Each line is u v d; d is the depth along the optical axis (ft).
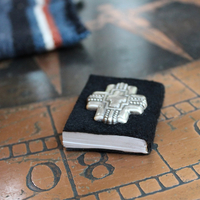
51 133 0.87
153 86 0.90
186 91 0.97
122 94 0.86
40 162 0.80
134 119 0.80
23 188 0.75
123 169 0.77
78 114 0.83
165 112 0.90
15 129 0.89
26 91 1.04
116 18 1.47
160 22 1.40
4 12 1.40
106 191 0.73
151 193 0.72
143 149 0.76
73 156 0.80
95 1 1.70
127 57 1.17
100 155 0.80
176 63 1.11
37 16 1.34
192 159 0.77
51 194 0.73
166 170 0.75
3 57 1.21
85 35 1.23
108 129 0.77
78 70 1.12
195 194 0.71
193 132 0.83
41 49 1.21
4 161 0.81
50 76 1.11
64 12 1.35
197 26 1.33
